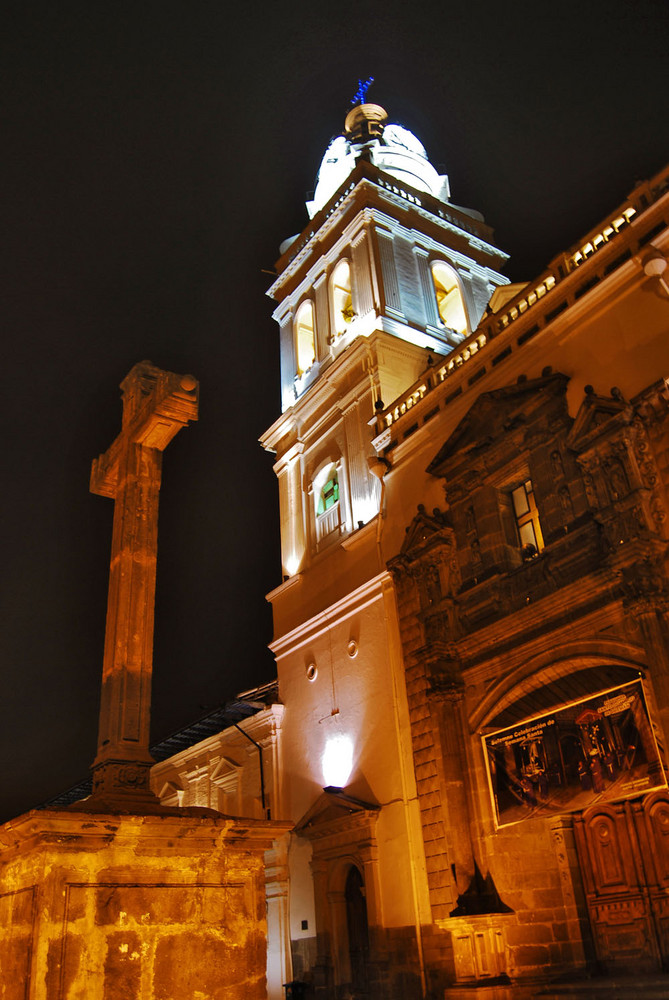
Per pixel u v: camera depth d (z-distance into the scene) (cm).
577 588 1487
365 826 1841
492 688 1627
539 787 1491
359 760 1978
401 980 1670
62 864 642
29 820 643
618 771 1359
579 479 1551
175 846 706
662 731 1277
